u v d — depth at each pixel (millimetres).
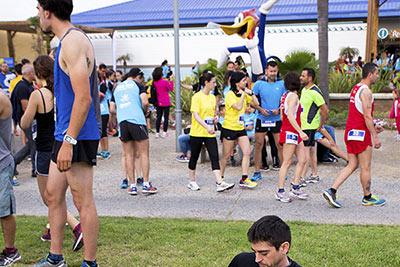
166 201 6207
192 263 3744
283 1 24203
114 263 3785
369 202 5719
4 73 11656
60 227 3471
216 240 4324
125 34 23312
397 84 13617
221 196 6402
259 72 11227
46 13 3102
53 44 7465
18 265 3820
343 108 13633
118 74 10844
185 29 22312
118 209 5859
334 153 8062
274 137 7254
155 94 11688
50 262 3457
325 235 4410
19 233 4719
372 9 15914
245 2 25266
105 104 9289
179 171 8117
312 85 6656
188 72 22500
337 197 6145
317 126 6738
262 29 11047
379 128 5789
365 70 5430
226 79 7996
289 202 6004
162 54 23109
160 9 25312
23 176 7891
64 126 3197
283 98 5906
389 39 21859
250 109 8047
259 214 5492
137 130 6332
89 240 3350
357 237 4348
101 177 7785
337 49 20641
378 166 7945
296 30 21000
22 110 6910
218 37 22016
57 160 3053
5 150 3799
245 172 6738
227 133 6723
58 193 3395
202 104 6410
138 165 7129
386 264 3674
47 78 4066
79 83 2971
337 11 20531
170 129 13422
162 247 4152
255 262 2162
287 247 2029
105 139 9383
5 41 23469
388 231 4551
